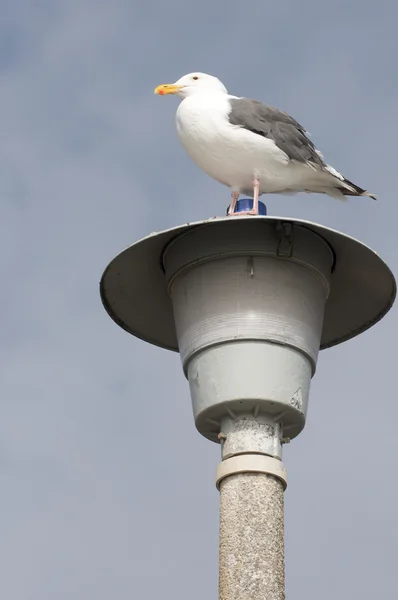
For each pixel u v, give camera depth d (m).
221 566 9.70
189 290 10.91
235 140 11.80
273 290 10.66
